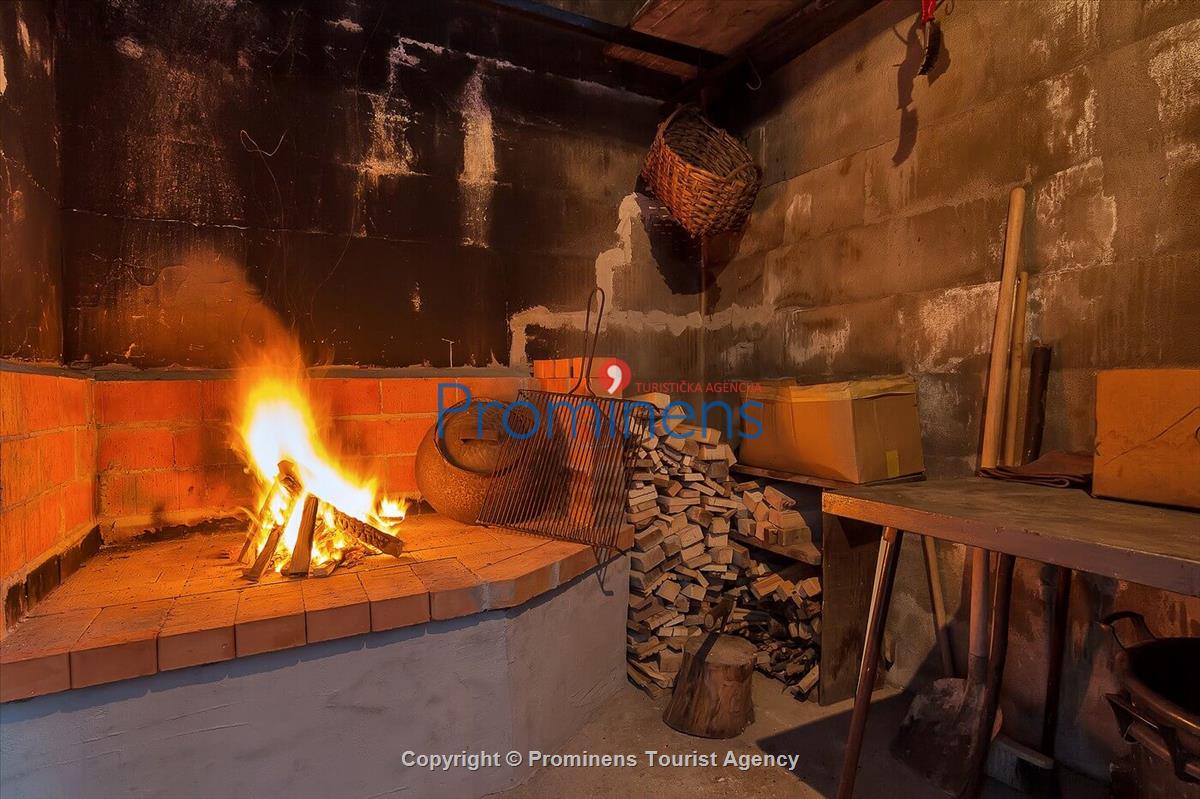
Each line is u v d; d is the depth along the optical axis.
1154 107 1.77
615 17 3.46
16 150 1.78
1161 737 1.24
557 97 3.12
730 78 3.32
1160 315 1.76
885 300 2.55
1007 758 1.90
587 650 2.23
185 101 2.40
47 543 1.75
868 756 2.04
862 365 2.66
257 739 1.55
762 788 1.88
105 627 1.48
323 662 1.62
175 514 2.37
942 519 1.40
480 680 1.82
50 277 2.05
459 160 2.88
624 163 3.30
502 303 2.98
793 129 2.99
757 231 3.20
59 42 2.21
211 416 2.43
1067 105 1.97
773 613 2.60
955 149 2.30
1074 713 1.94
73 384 2.01
